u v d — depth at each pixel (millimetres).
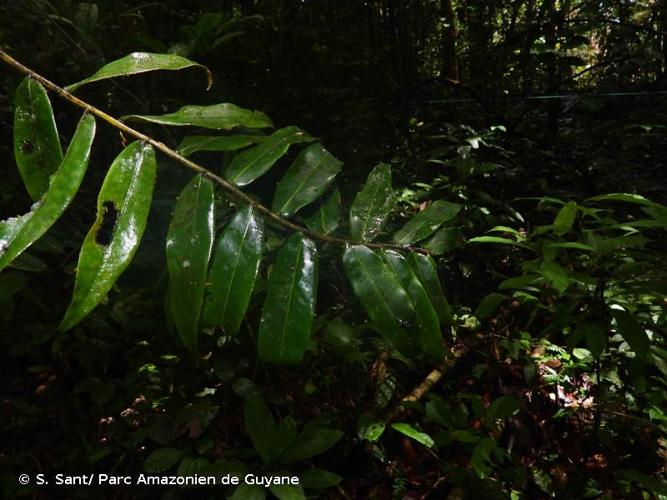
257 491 1425
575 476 1841
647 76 6121
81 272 661
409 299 885
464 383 2205
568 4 3992
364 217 963
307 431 1600
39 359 2020
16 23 2283
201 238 767
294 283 832
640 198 1366
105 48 2561
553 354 2172
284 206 896
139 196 714
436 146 3891
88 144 696
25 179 707
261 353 802
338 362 1988
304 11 4551
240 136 917
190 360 1879
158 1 3049
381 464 1846
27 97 708
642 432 1852
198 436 1742
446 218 1017
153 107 2756
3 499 1584
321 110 3562
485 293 2596
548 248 1398
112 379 2008
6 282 1761
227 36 2330
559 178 3674
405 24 5398
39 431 1812
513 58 4863
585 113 5418
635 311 1665
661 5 4605
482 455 1507
